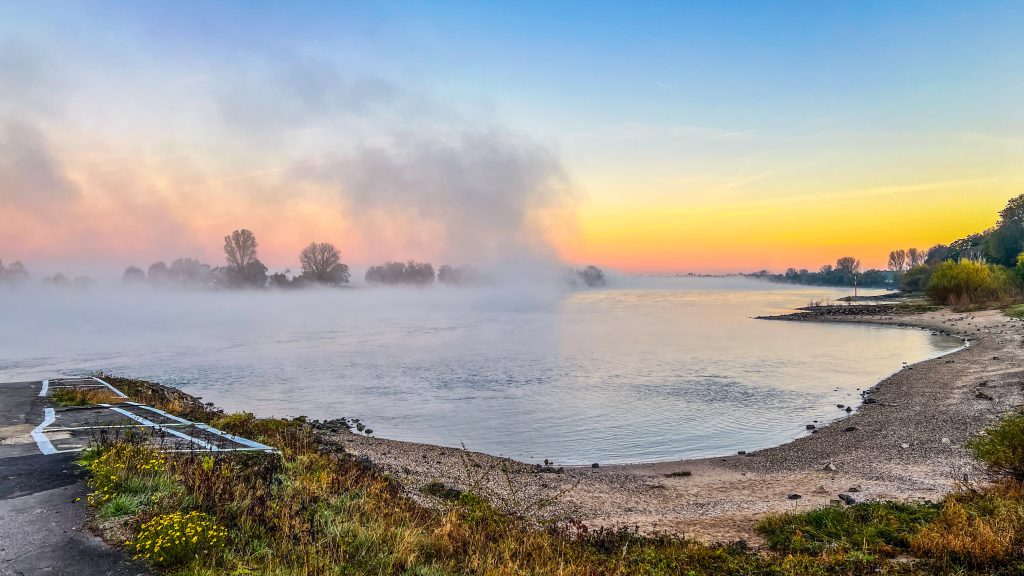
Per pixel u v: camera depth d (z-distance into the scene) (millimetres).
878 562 8406
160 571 6141
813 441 22953
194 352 63031
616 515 14250
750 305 175375
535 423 28750
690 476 18906
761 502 15070
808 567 8469
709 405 32406
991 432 13258
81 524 7375
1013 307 77938
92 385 24656
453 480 16750
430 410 32219
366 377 45031
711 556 9227
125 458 9586
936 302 100062
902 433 22234
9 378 37875
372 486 11305
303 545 6945
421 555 7660
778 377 41812
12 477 9438
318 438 19125
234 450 12359
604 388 38969
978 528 8828
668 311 151750
